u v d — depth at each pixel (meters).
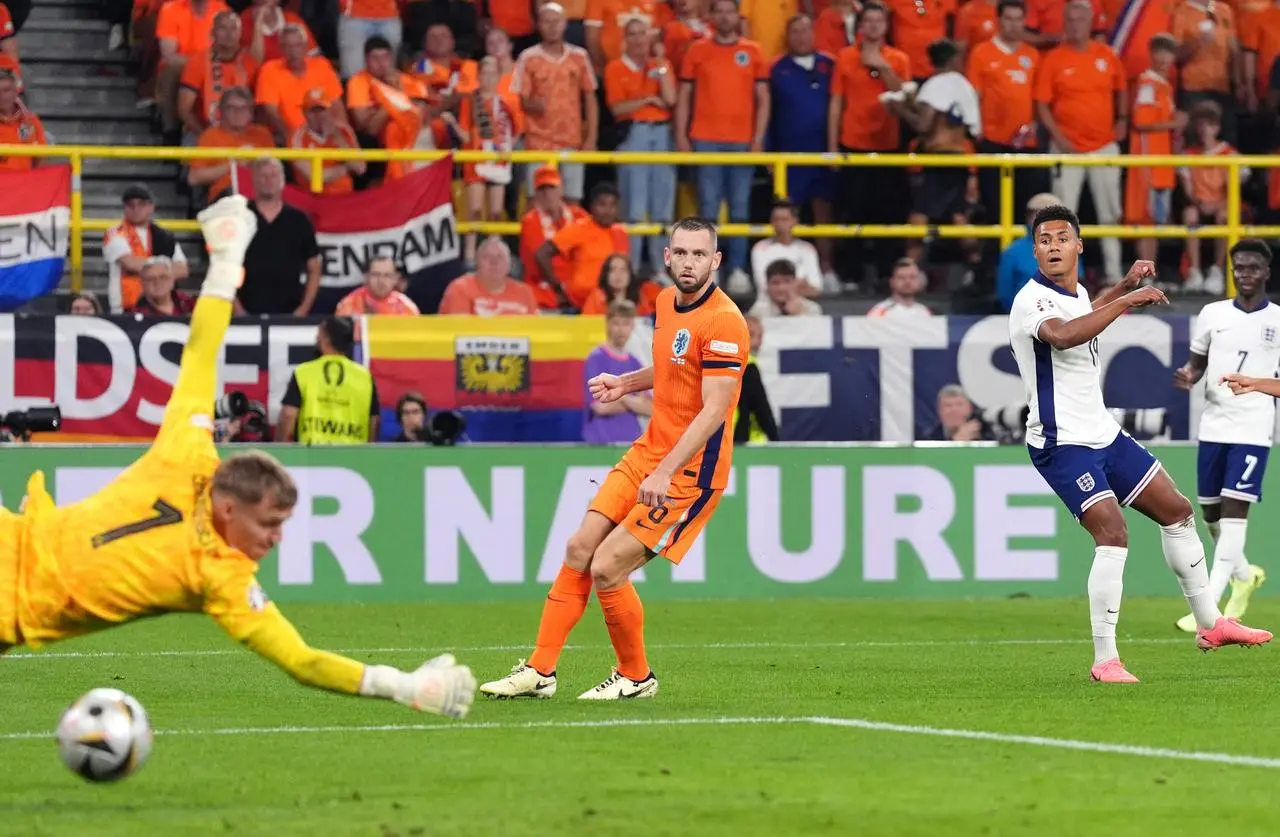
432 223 54.28
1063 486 30.72
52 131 64.69
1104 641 30.78
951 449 50.94
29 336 49.88
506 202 59.91
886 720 25.80
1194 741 23.59
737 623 43.38
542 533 49.69
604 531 28.53
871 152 60.19
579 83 59.78
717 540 50.44
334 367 49.88
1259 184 64.44
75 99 65.31
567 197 59.56
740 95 59.62
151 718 26.42
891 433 53.12
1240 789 19.92
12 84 57.47
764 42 63.34
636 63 60.41
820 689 29.89
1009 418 53.38
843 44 63.91
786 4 63.41
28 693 29.95
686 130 60.25
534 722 25.69
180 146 62.03
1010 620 44.25
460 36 62.66
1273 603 49.28
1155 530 51.91
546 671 28.69
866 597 50.69
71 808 18.91
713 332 27.50
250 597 18.67
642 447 28.48
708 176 58.81
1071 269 30.47
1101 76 61.16
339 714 26.80
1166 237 61.50
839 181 60.34
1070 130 61.09
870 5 59.84
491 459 49.53
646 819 18.14
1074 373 30.52
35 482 19.09
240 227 19.42
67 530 18.72
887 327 53.06
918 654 36.16
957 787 20.03
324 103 57.69
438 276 54.38
